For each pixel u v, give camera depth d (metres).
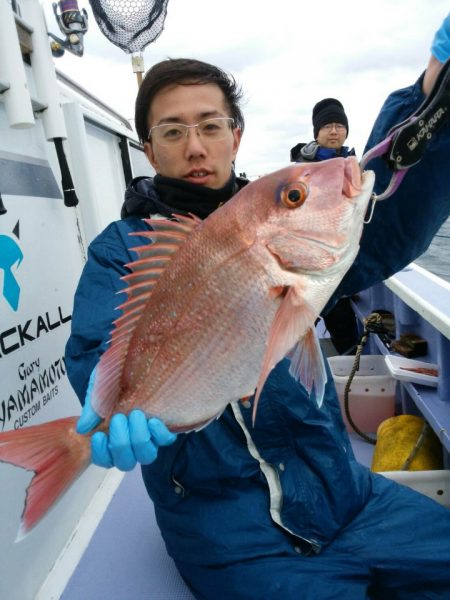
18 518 0.75
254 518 0.69
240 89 0.80
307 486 0.72
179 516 0.71
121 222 0.77
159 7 1.10
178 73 0.72
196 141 0.72
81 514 0.97
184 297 0.51
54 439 0.50
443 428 0.90
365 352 1.77
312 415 0.73
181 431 0.53
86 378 0.62
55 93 0.91
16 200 0.83
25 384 0.80
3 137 0.81
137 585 0.79
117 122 1.69
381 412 1.28
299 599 0.62
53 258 0.95
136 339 0.52
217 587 0.67
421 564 0.69
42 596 0.78
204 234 0.51
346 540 0.72
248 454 0.71
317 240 0.48
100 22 1.11
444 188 0.67
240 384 0.51
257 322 0.49
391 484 0.83
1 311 0.75
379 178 0.68
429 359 1.25
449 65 0.50
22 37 0.83
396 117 0.66
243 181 0.87
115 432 0.49
